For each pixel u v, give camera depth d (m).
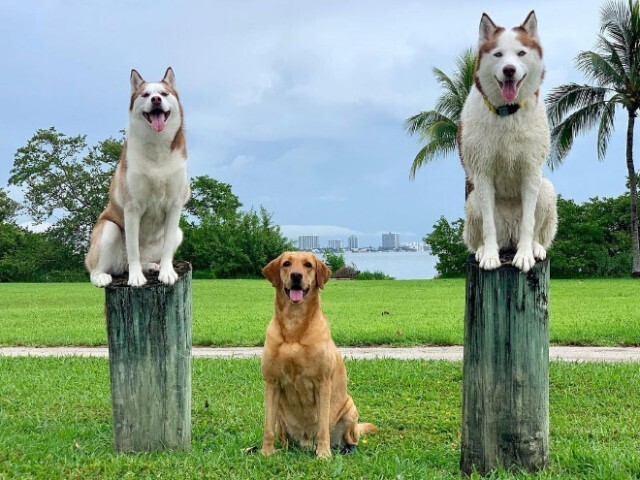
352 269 18.73
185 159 3.09
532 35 2.77
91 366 4.64
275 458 2.68
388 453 2.81
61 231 22.91
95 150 23.73
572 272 16.47
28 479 2.48
